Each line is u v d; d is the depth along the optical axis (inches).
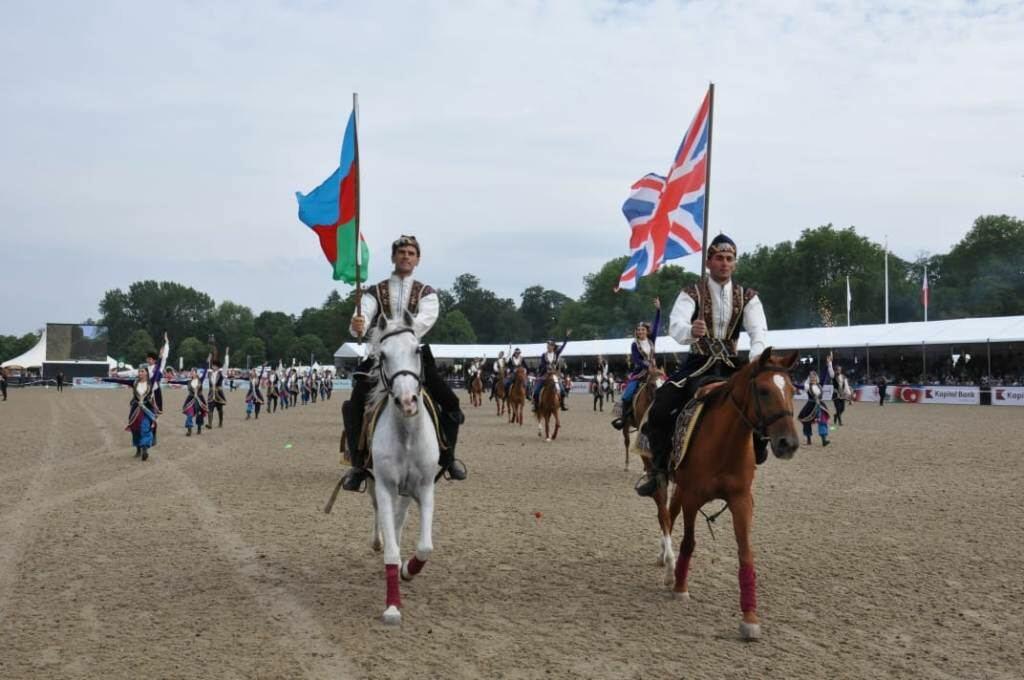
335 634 274.2
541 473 701.9
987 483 633.0
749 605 273.4
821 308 4414.4
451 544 414.0
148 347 7416.3
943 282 4503.0
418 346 294.2
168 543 415.8
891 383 2359.7
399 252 338.0
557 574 354.3
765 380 274.8
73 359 4345.5
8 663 247.1
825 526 462.6
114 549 401.7
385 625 283.4
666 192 492.7
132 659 250.7
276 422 1412.4
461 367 3577.8
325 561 377.7
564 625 285.1
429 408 313.0
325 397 2726.4
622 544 414.9
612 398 2452.0
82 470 718.5
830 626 285.6
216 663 247.4
